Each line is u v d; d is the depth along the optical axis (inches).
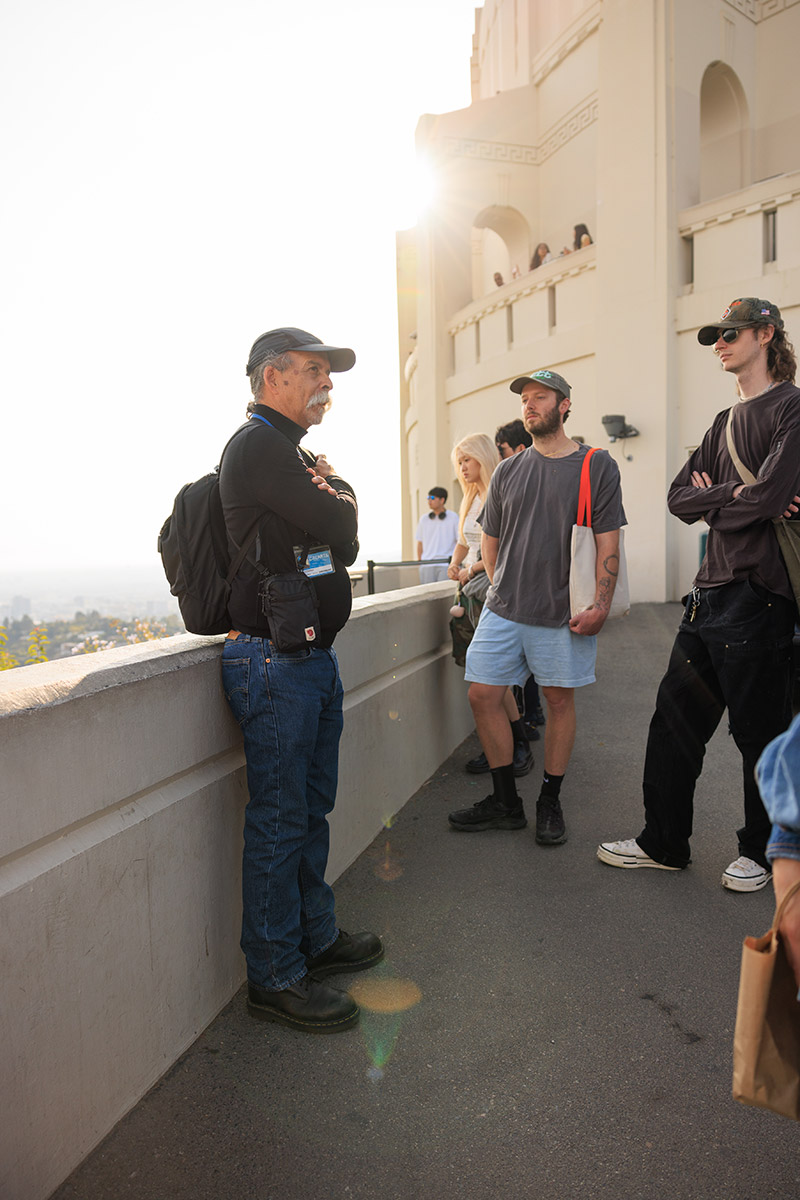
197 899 92.4
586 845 145.2
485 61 856.9
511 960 108.2
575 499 141.6
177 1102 81.9
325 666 97.4
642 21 483.8
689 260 483.5
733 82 533.3
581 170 652.7
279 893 94.6
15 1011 65.2
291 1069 87.1
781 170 537.3
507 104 709.9
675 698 129.3
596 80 618.5
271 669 92.1
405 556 1027.3
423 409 761.6
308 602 91.5
